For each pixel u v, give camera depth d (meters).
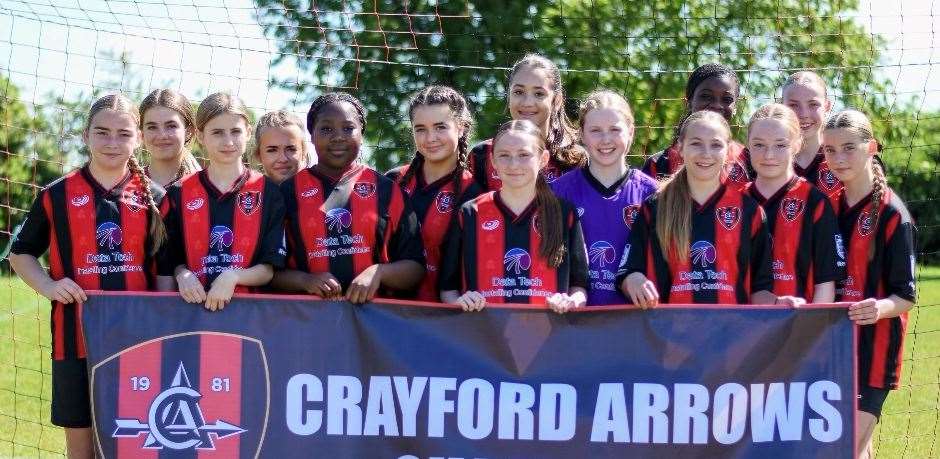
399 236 5.13
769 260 4.92
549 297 4.74
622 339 4.74
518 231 4.93
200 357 4.73
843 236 5.30
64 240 4.95
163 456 4.72
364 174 5.21
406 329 4.78
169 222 5.02
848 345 4.70
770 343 4.71
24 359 11.70
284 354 4.75
